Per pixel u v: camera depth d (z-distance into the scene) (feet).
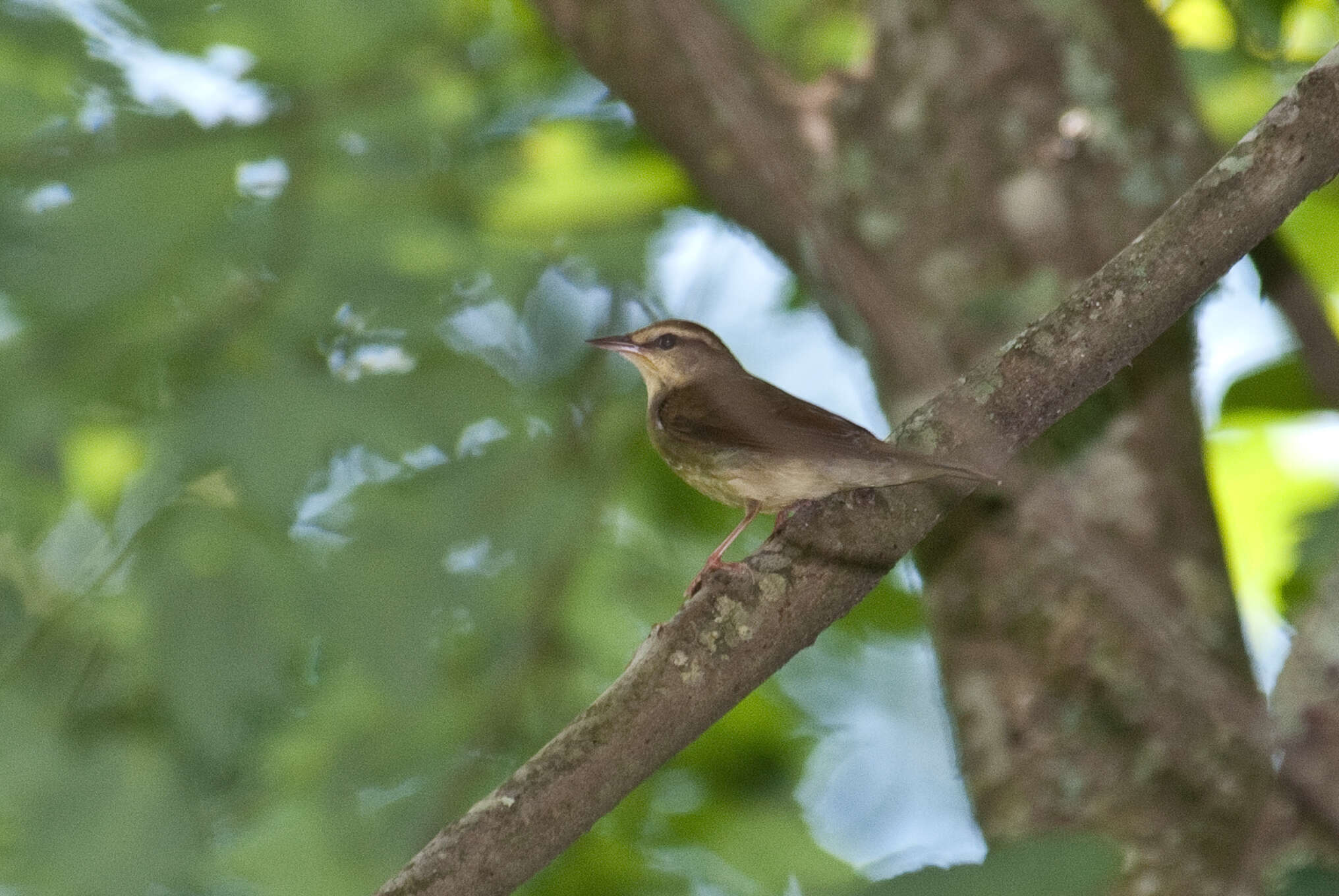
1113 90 33.06
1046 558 29.04
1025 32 33.47
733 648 21.16
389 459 37.14
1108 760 27.66
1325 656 21.07
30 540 39.93
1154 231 21.76
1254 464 45.03
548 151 45.16
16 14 39.22
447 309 42.01
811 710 50.39
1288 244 36.76
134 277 38.06
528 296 43.70
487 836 19.13
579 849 44.16
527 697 41.52
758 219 32.73
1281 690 21.27
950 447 22.09
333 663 40.88
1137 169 32.45
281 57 42.16
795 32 44.06
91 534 41.91
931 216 32.63
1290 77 42.29
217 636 34.27
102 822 36.68
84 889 36.22
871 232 32.94
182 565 34.63
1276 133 21.17
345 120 41.86
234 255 39.40
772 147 25.81
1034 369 22.04
